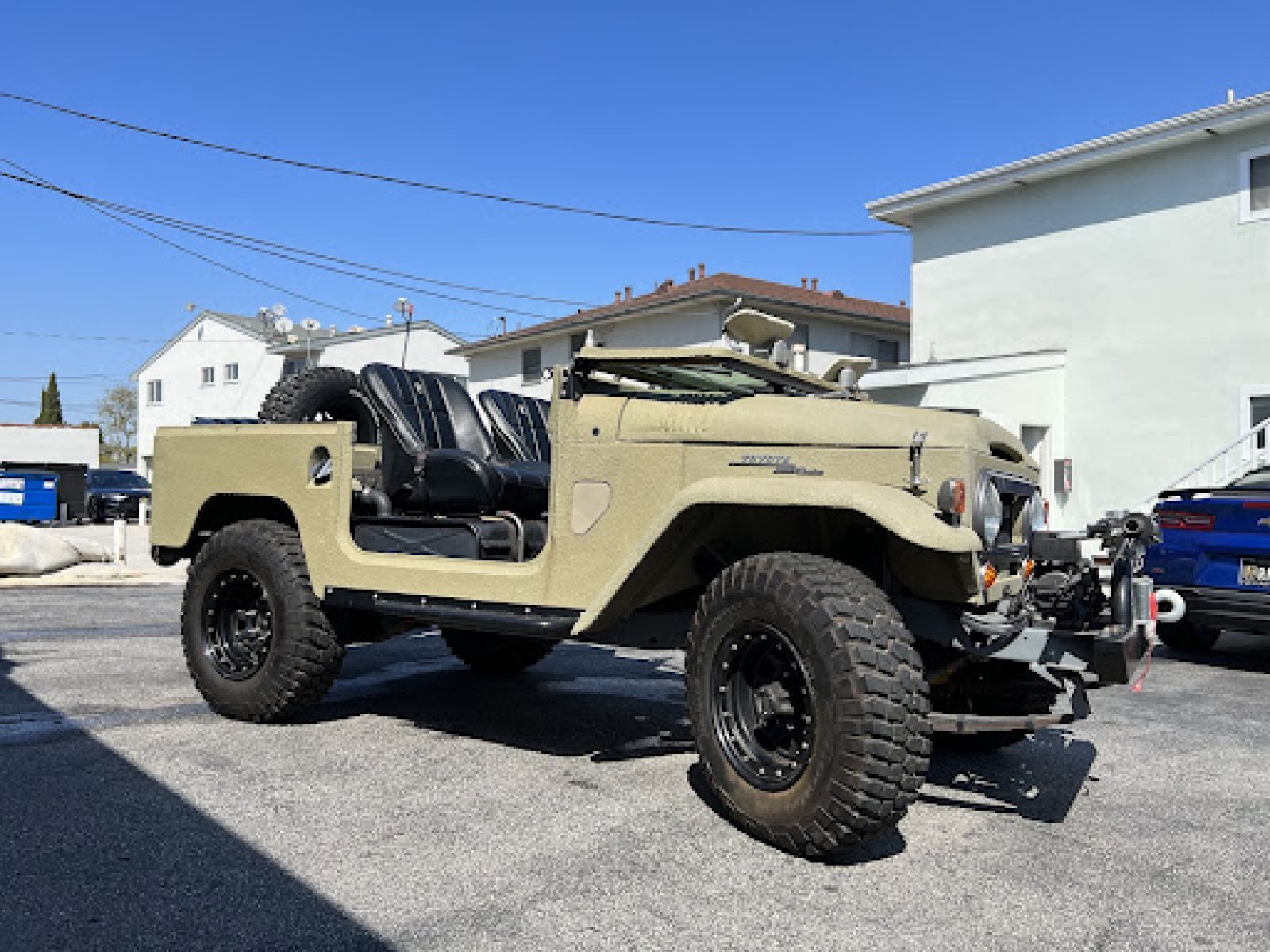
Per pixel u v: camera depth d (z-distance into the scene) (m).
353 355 35.72
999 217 16.70
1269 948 2.62
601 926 2.64
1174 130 14.17
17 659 6.27
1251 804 3.90
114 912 2.65
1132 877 3.10
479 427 5.28
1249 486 7.70
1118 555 3.44
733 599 3.30
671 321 22.97
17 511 21.52
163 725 4.64
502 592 4.04
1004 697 4.21
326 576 4.52
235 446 4.92
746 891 2.89
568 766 4.16
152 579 11.45
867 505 3.08
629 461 3.79
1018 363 15.39
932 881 3.02
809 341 22.97
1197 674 6.84
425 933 2.57
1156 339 14.78
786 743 3.29
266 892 2.80
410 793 3.72
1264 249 13.70
